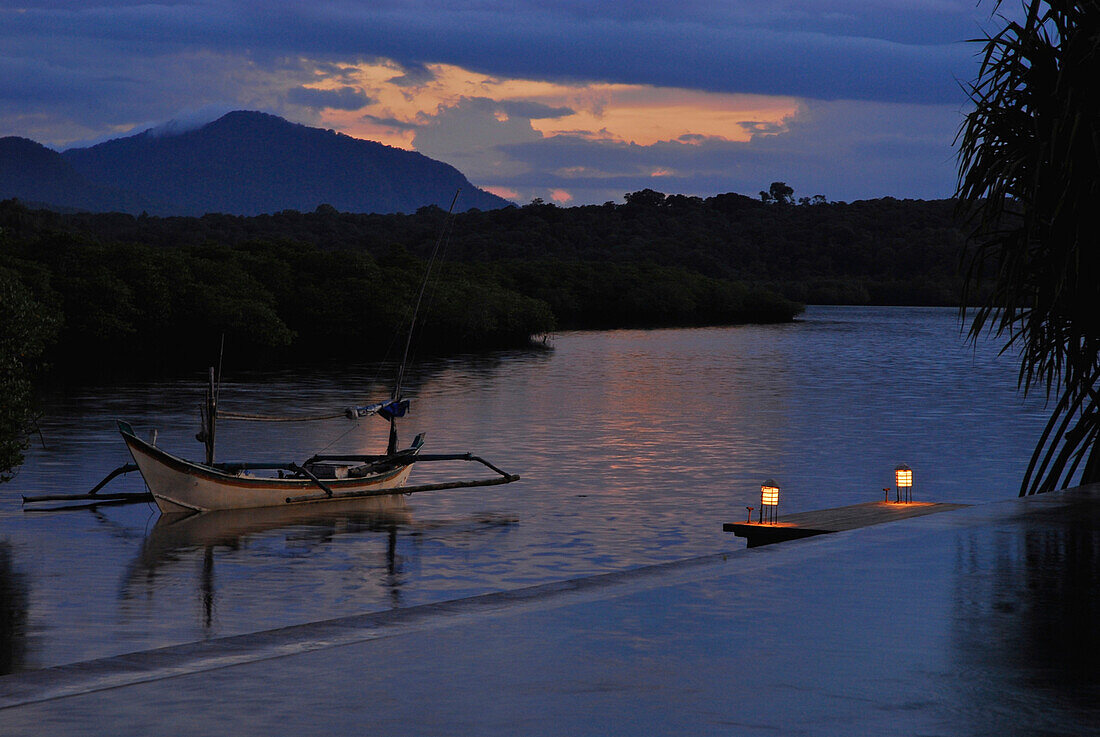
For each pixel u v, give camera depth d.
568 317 186.25
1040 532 10.00
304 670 5.49
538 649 5.94
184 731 4.57
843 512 23.14
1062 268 14.02
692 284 197.50
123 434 29.22
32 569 23.69
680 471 37.44
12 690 5.11
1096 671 5.54
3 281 24.97
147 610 20.41
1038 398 62.34
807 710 4.89
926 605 7.05
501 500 32.34
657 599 7.21
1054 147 14.07
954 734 4.59
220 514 30.25
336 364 93.31
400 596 21.81
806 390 68.19
